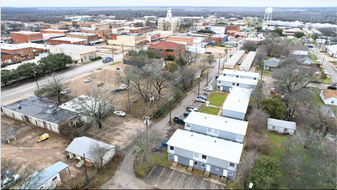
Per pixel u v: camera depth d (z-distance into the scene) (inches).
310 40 6658.5
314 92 2753.4
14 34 5944.9
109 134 1835.6
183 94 2682.1
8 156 1551.4
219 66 3727.9
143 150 1491.1
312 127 1914.4
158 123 2020.2
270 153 1609.3
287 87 2391.7
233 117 2027.6
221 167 1368.1
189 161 1470.2
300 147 1509.6
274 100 2043.6
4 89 2787.9
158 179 1376.7
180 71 2844.5
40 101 2271.2
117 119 2073.1
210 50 5423.2
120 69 3646.7
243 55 4869.6
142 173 1421.0
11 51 4180.6
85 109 1868.8
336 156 1352.1
